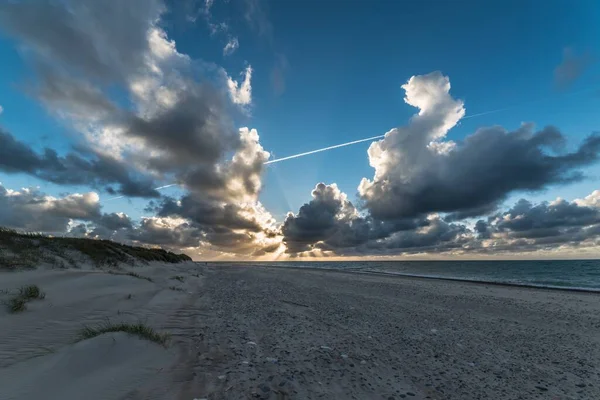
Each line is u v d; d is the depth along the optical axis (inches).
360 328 392.5
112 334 230.2
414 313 515.8
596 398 224.8
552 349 343.6
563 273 2089.1
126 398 163.8
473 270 2564.0
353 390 212.2
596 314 554.9
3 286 315.0
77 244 661.3
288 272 1651.1
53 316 281.4
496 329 426.0
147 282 583.5
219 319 392.5
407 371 255.9
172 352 248.8
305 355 274.2
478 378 250.4
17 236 526.3
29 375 160.7
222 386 197.5
